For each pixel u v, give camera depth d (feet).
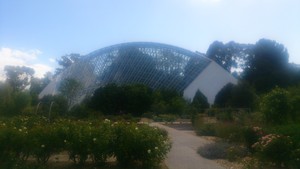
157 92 213.87
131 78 254.68
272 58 269.03
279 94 82.99
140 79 253.65
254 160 48.03
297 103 83.66
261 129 57.21
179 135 91.45
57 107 135.44
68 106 164.14
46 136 43.83
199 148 61.26
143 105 187.01
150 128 48.03
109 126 45.93
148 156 43.14
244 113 122.21
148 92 197.47
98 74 258.98
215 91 252.42
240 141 65.16
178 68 257.34
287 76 245.04
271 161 45.42
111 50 270.46
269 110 82.02
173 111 181.37
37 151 43.50
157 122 147.33
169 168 45.73
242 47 339.16
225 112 139.44
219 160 52.60
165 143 48.83
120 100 185.88
